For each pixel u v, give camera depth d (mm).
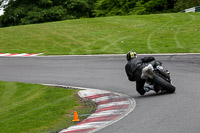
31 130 13875
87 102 18234
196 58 33375
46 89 23281
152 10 110375
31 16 99188
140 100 17469
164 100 16734
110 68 31047
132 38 52594
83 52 43344
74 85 24469
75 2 105000
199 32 53625
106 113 15398
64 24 73562
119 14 109312
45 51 47531
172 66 29562
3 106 20391
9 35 64312
